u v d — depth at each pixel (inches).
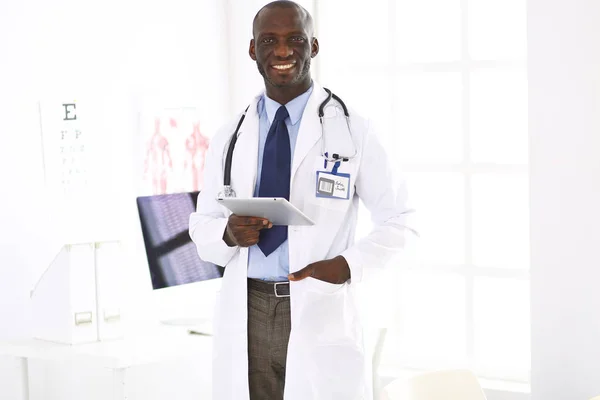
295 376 85.8
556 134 107.9
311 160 88.2
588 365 108.5
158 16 128.0
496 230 133.3
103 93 120.7
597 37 105.2
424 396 83.1
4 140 109.4
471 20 128.6
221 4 137.6
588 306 107.9
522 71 126.0
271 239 87.4
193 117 132.8
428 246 136.2
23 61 111.1
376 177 89.2
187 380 128.4
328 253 87.9
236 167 90.7
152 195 119.1
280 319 87.6
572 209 107.8
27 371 108.9
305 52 86.9
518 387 124.7
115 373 98.6
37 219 113.8
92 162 119.6
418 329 138.6
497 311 134.5
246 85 137.6
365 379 90.1
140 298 125.6
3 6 108.6
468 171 129.6
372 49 137.9
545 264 109.7
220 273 120.4
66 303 105.5
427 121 136.0
